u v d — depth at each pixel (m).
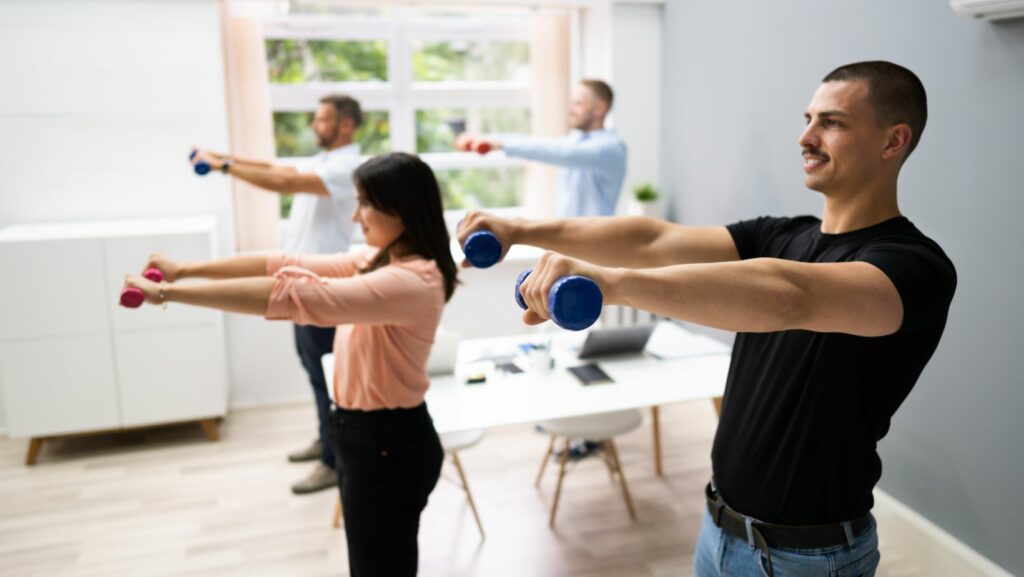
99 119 3.76
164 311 3.62
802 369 1.30
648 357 3.02
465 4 4.30
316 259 2.08
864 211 1.33
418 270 1.88
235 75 4.03
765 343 1.38
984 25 2.37
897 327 1.04
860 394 1.26
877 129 1.28
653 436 3.64
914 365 1.25
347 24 4.28
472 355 3.03
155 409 3.69
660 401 2.55
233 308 1.62
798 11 3.23
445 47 4.50
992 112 2.37
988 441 2.47
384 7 4.32
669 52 4.34
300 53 4.29
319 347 3.22
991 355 2.44
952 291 1.14
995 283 2.40
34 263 3.44
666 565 2.74
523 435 3.83
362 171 1.91
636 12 4.34
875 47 2.82
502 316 4.47
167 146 3.86
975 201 2.45
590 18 4.52
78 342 3.54
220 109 3.88
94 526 3.01
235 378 4.19
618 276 0.85
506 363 2.92
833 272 1.00
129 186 3.85
